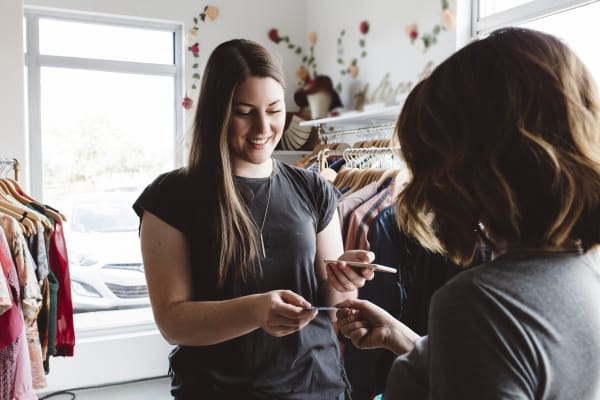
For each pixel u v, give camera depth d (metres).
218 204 1.12
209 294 1.15
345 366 1.88
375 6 3.00
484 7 2.37
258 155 1.18
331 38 3.50
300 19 3.84
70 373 3.27
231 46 1.16
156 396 3.20
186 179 1.15
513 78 0.54
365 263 1.09
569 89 0.53
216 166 1.13
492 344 0.50
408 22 2.71
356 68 3.20
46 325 2.42
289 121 3.59
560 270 0.55
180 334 1.05
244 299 1.01
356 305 0.96
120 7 3.36
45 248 2.38
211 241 1.13
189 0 3.52
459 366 0.50
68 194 3.48
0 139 2.75
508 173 0.54
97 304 3.55
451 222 0.60
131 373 3.41
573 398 0.52
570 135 0.53
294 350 1.16
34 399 2.14
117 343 3.38
